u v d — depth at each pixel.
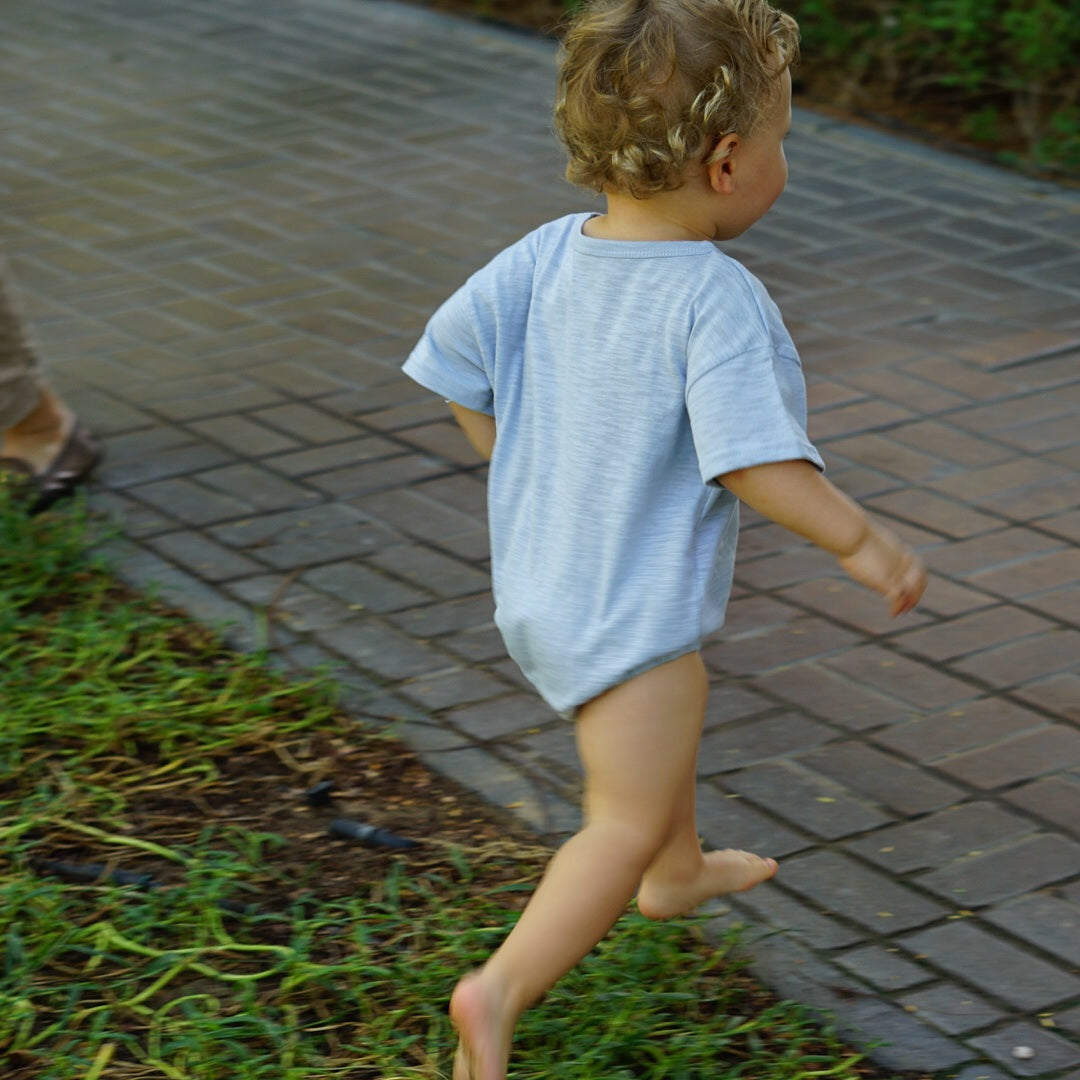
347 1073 3.54
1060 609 5.49
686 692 3.33
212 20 14.23
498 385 3.55
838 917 4.04
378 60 12.92
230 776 4.70
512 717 4.99
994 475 6.45
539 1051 3.56
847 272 8.66
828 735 4.82
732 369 3.14
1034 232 9.17
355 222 9.50
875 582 3.17
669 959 3.81
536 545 3.43
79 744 4.85
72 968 3.91
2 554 5.81
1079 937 3.94
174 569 5.92
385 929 3.98
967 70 11.22
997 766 4.64
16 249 9.19
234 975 3.84
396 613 5.61
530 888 4.13
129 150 10.91
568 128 3.31
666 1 3.16
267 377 7.55
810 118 11.36
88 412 7.21
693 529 3.30
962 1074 3.50
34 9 14.70
